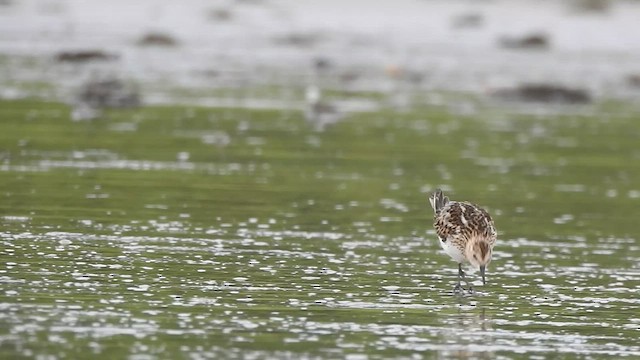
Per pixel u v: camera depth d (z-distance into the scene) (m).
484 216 13.44
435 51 46.59
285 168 22.03
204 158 22.66
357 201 19.08
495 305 12.88
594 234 17.34
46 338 10.68
